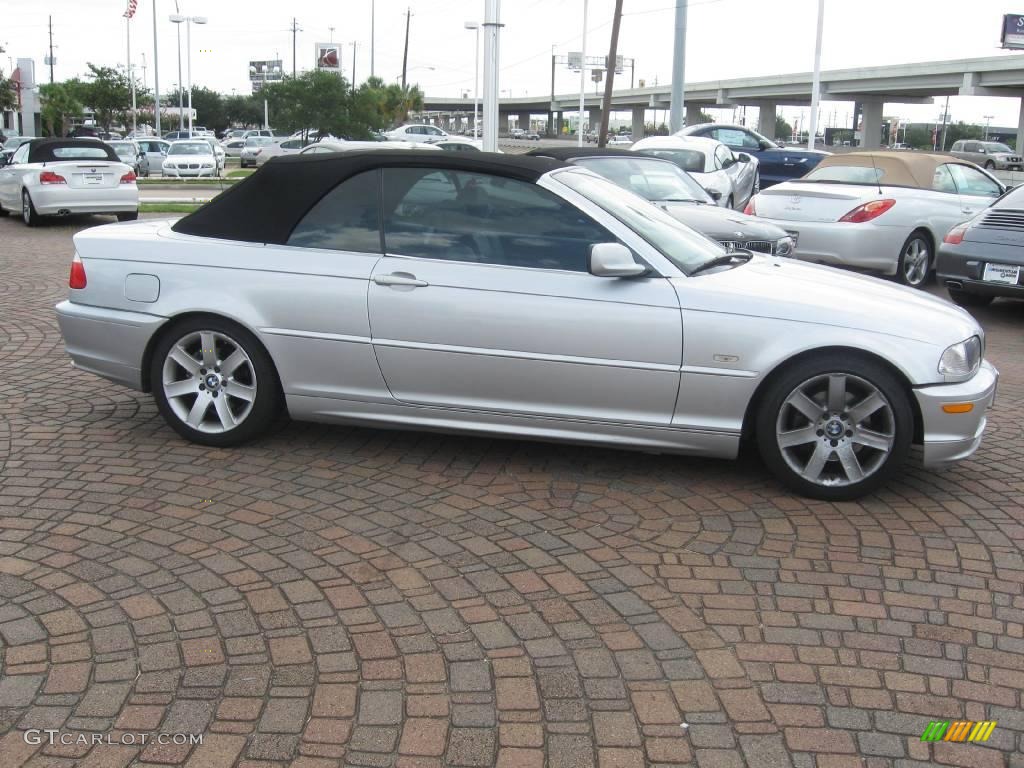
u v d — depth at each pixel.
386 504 4.71
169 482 4.93
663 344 4.81
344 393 5.22
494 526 4.49
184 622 3.56
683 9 25.52
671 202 10.05
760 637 3.58
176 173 33.16
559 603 3.78
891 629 3.66
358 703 3.12
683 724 3.05
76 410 6.09
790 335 4.74
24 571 3.92
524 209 5.05
